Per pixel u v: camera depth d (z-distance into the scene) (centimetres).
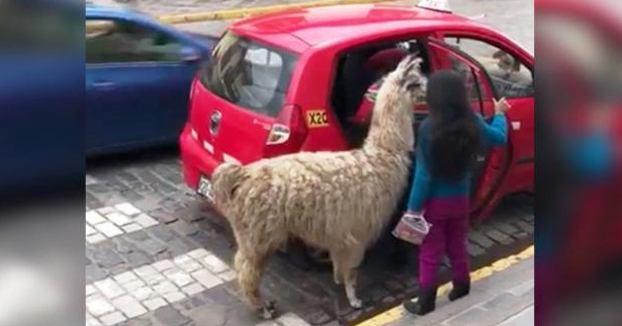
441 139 442
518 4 1547
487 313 461
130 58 712
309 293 516
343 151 505
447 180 455
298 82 502
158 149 765
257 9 1519
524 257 562
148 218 623
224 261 559
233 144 536
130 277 534
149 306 501
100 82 693
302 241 495
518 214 645
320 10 598
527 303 466
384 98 482
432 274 475
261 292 514
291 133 498
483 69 566
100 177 702
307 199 458
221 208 480
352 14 580
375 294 516
